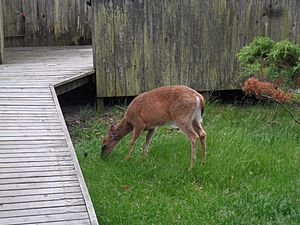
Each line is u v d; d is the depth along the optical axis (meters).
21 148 3.45
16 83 5.01
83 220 2.56
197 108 3.84
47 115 4.13
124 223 2.97
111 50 5.63
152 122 3.92
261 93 4.76
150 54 5.72
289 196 3.34
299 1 5.95
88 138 4.82
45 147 3.48
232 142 4.29
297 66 4.39
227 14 5.79
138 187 3.52
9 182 2.95
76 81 5.45
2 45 6.06
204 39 5.80
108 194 3.39
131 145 4.02
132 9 5.57
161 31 5.69
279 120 5.15
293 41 6.02
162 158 4.07
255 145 4.28
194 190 3.50
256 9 5.85
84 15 7.71
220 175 3.68
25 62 6.18
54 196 2.80
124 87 5.73
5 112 4.15
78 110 5.85
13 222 2.52
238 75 5.93
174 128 4.85
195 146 3.80
